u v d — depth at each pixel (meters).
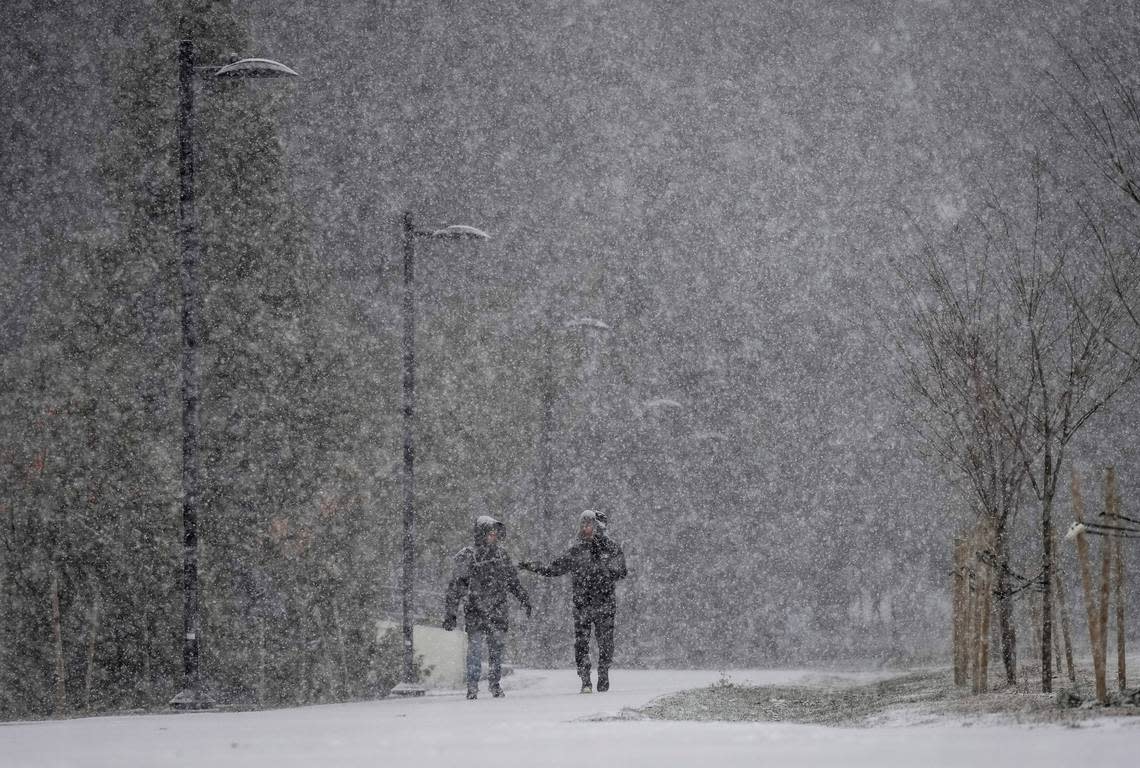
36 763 31.28
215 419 77.50
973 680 46.94
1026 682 47.75
